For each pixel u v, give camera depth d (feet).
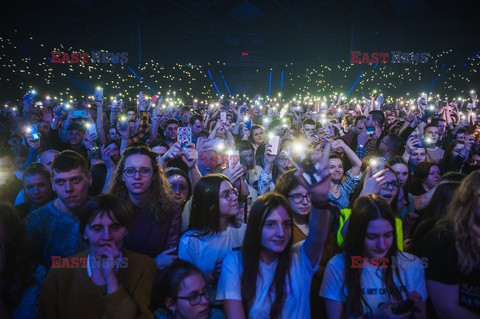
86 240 6.72
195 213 8.16
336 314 6.51
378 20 94.02
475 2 83.35
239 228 8.41
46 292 6.51
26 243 6.89
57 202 8.21
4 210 6.66
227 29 104.42
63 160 7.98
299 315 6.44
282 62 108.06
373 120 18.95
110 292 6.17
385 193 9.11
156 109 22.04
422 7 86.89
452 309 6.44
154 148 13.85
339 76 93.61
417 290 6.53
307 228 8.58
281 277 6.42
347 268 6.47
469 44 80.89
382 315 6.08
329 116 32.24
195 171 10.38
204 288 6.55
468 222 6.36
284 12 98.84
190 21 101.91
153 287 6.72
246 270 6.49
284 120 21.38
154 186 8.64
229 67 104.68
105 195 6.81
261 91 106.42
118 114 28.73
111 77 80.64
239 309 6.45
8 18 74.64
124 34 91.91
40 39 75.66
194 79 92.12
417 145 14.73
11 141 16.71
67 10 82.69
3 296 6.57
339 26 103.86
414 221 10.91
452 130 24.58
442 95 77.00
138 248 8.43
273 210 6.37
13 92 55.77
